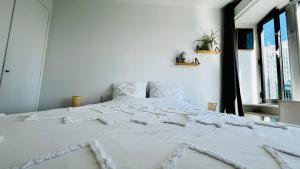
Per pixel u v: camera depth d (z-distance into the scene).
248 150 0.54
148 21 2.87
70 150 0.49
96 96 2.70
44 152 0.48
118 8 2.85
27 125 0.78
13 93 2.10
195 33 2.91
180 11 2.93
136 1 2.84
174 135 0.69
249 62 3.09
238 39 3.12
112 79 2.74
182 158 0.46
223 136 0.70
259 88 3.04
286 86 2.41
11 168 0.38
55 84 2.67
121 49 2.79
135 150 0.51
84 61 2.73
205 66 2.88
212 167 0.42
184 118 1.11
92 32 2.78
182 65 2.84
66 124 0.84
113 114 1.19
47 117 0.98
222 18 2.99
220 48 2.94
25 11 2.22
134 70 2.78
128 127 0.82
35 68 2.49
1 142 0.54
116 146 0.54
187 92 2.80
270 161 0.46
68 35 2.75
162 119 1.04
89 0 2.83
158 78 2.79
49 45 2.71
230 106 2.68
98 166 0.41
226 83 2.79
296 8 2.18
